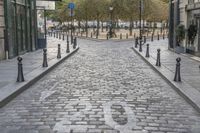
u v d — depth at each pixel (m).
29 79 12.52
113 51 28.53
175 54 23.94
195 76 13.71
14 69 15.26
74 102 9.53
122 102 9.56
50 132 6.93
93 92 10.94
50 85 12.34
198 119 8.03
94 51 28.45
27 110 8.73
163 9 65.25
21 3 22.84
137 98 10.15
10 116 8.19
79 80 13.35
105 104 9.29
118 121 7.68
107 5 54.78
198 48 20.92
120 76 14.45
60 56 20.78
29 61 18.84
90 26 96.50
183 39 24.14
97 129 7.08
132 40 47.22
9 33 19.69
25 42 24.36
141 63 19.64
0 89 10.63
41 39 28.48
